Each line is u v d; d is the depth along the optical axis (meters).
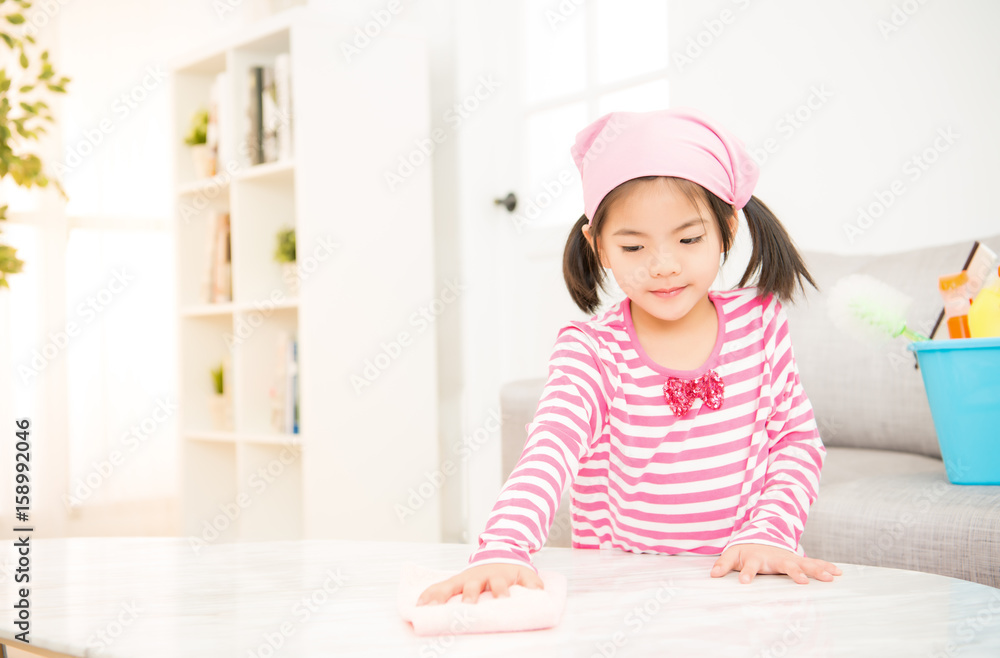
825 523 1.04
